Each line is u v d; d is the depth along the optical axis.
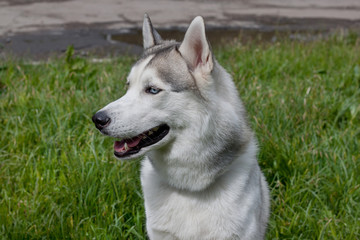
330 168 4.53
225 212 3.24
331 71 6.96
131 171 4.45
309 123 5.23
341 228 3.86
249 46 8.44
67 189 4.16
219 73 3.34
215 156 3.21
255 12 11.94
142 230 4.02
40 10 11.53
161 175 3.38
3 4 12.05
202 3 12.94
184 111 3.18
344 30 9.97
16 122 5.19
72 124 5.32
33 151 4.75
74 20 10.65
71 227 3.78
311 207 4.08
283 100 5.63
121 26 10.20
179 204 3.32
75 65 6.56
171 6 12.36
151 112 3.22
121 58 7.71
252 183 3.35
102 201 4.06
